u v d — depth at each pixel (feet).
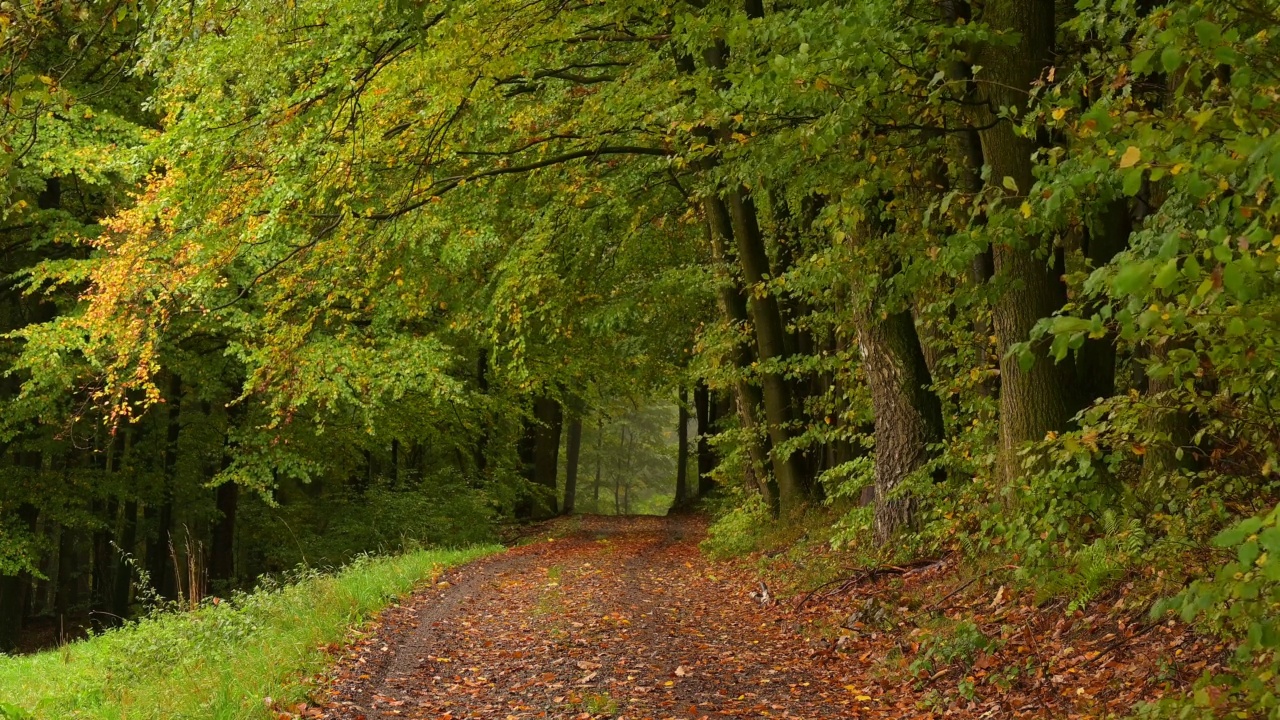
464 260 52.13
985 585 29.63
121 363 46.16
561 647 31.27
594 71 50.85
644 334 76.38
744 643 31.91
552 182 53.93
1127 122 11.96
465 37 33.24
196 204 42.65
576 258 59.26
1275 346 12.55
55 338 50.01
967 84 27.32
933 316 36.45
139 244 45.32
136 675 30.76
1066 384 28.09
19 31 15.33
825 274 32.83
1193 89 17.63
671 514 112.16
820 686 26.08
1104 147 14.19
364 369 55.83
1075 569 25.23
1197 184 10.20
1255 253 9.99
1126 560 23.99
